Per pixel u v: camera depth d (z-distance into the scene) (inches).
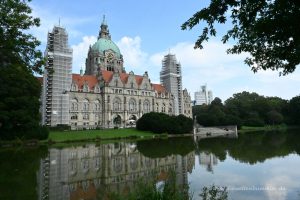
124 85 6195.9
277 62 584.4
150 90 6638.8
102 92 5949.8
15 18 748.0
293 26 402.6
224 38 566.9
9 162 1566.2
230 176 1085.8
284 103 7313.0
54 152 2148.1
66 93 5383.9
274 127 6407.5
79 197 823.1
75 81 5797.2
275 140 2768.2
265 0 422.0
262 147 2105.1
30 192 878.4
